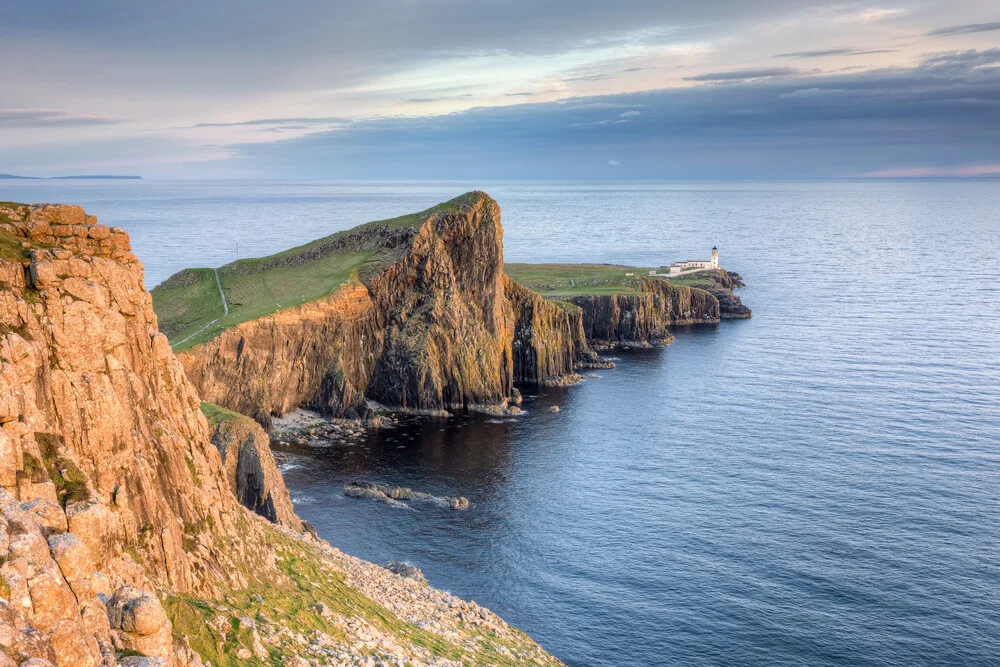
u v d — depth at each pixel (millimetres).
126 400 34062
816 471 121812
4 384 26859
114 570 28578
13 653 18297
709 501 110750
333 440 139750
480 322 169750
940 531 100375
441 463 127250
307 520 102125
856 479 118188
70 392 30984
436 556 93312
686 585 87312
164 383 40562
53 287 32188
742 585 87375
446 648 49750
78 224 37125
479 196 177875
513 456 131000
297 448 134375
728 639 77375
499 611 81625
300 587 44688
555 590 86062
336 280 166750
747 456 129500
